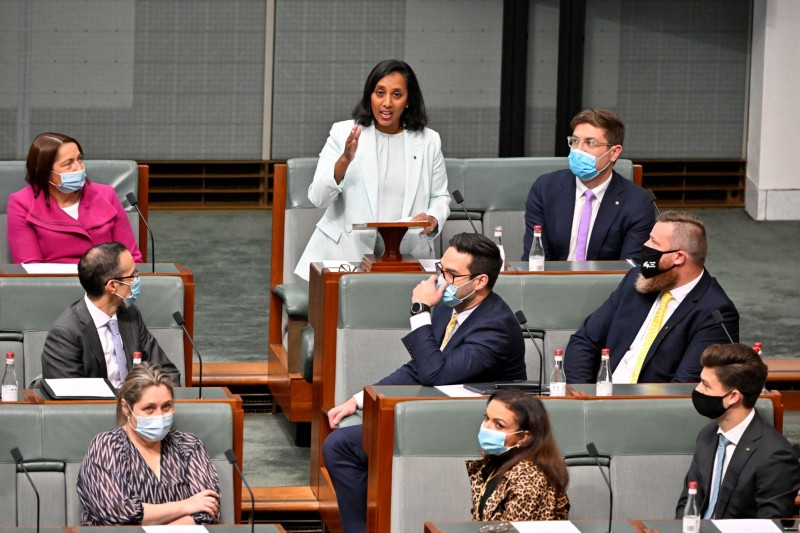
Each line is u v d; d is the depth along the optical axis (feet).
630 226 70.28
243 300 97.60
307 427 70.28
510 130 128.98
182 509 46.65
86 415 48.57
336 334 60.80
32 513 47.62
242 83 127.34
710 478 47.57
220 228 120.67
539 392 51.49
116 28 124.67
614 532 41.83
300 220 76.64
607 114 69.56
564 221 70.85
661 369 55.98
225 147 128.06
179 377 57.98
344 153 70.33
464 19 127.85
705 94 130.11
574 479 48.96
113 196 72.28
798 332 90.84
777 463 46.62
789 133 127.24
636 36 128.57
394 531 48.78
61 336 55.47
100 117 125.90
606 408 49.57
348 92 128.47
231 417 49.47
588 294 60.75
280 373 73.41
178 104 126.82
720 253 115.14
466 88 128.88
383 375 60.13
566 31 126.82
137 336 57.11
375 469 49.78
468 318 54.39
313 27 127.13
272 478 65.10
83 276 55.77
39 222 69.82
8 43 123.54
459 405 48.96
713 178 132.67
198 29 125.90
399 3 127.34
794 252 116.47
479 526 41.27
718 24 128.98
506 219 78.64
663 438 49.73
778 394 50.06
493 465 44.78
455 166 78.43
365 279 60.03
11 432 47.83
